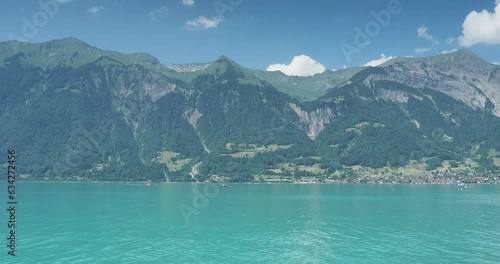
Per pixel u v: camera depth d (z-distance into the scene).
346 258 81.56
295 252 86.69
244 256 83.62
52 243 94.94
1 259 80.62
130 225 121.44
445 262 77.75
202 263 78.44
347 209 163.12
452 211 154.12
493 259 79.75
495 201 194.62
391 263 77.44
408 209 162.00
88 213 150.00
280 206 175.50
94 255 83.88
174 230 112.75
